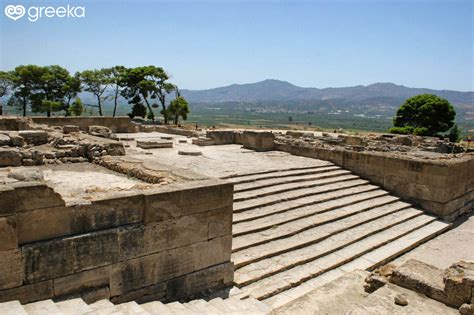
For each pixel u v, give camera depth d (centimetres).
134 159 1105
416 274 717
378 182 1688
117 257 689
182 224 764
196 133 2798
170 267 761
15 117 2102
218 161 1680
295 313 699
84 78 5131
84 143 1194
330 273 982
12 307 526
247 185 1345
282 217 1193
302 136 2833
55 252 625
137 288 721
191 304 732
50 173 982
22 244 602
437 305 656
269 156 1923
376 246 1162
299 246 1064
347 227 1234
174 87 5447
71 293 650
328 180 1595
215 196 806
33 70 4750
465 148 2248
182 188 762
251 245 1016
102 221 673
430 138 3020
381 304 657
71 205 639
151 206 716
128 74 5188
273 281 900
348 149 1884
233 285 866
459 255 1187
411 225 1373
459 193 1614
